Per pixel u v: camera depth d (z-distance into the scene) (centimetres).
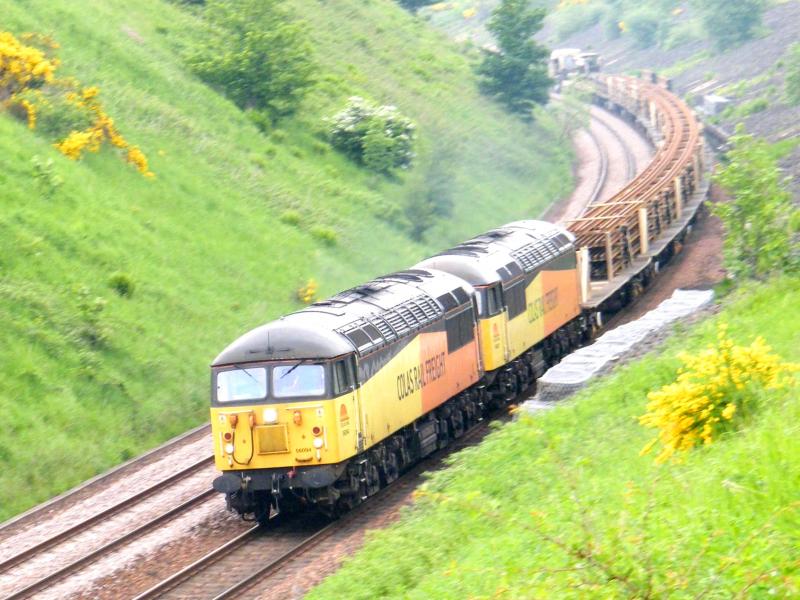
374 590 4553
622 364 7344
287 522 6631
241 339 6431
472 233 16850
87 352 9356
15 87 13050
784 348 5569
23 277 9800
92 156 12812
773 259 9119
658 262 13200
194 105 16262
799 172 14462
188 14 19688
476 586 3712
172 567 5966
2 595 5788
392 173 18012
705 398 4266
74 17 16062
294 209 14850
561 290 10150
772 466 3294
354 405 6425
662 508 3472
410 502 6638
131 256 11288
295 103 18100
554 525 3834
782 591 2597
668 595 2691
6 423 8125
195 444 8600
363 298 7344
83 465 8281
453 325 8044
